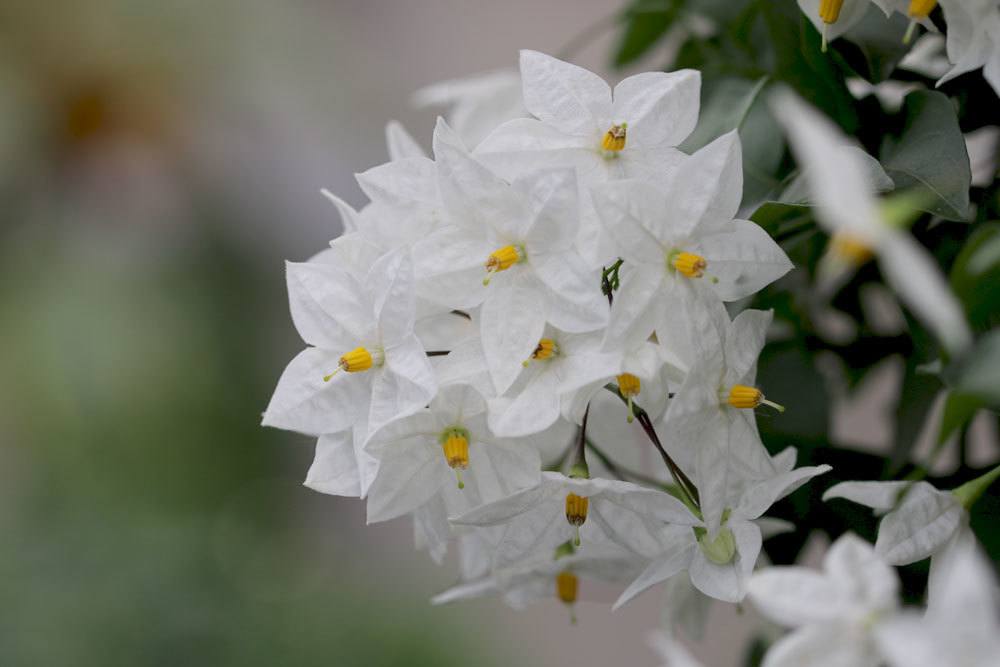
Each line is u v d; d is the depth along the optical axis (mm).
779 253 391
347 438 401
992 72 391
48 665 1002
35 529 1125
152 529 1129
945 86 415
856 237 363
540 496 393
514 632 1143
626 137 396
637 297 387
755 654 457
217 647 1050
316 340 401
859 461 421
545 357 391
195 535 1136
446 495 402
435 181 400
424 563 1183
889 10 399
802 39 413
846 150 392
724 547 393
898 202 361
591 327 385
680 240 388
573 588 421
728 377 392
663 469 417
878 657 365
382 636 1098
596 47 870
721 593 392
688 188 388
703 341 388
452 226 395
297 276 401
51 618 1026
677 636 432
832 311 444
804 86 418
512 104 462
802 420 434
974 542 391
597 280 386
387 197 401
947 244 403
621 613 1122
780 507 420
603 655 1115
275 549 1164
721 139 387
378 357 396
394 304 391
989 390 375
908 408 410
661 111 396
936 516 390
